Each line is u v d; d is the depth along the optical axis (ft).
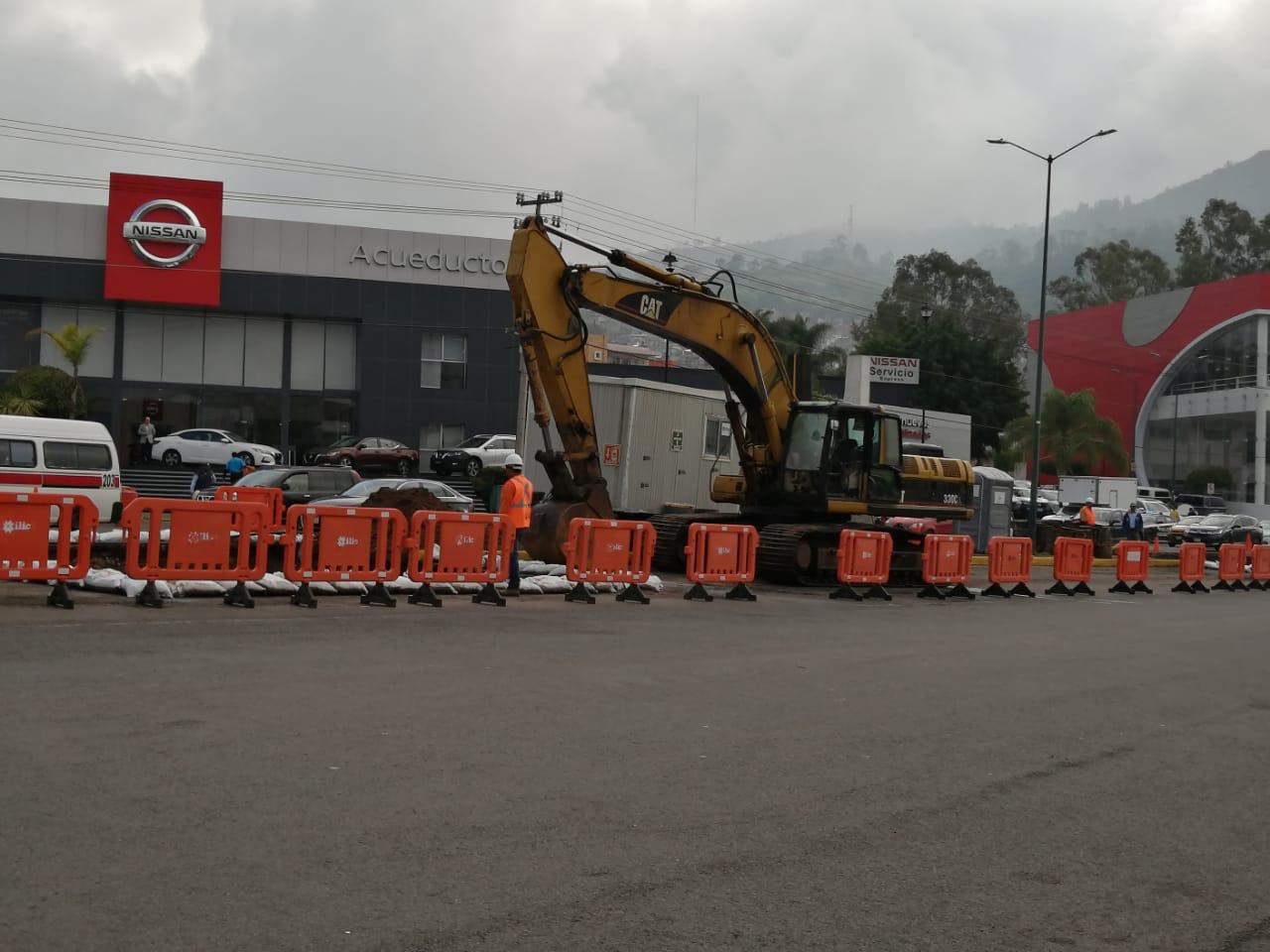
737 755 27.96
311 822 20.72
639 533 64.08
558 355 67.41
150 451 176.65
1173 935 18.11
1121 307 340.18
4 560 44.96
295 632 43.55
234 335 197.06
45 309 189.98
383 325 197.57
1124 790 27.04
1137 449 331.77
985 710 36.17
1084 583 93.45
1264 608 86.58
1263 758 31.53
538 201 155.02
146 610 47.26
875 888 19.34
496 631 47.32
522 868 19.12
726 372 81.71
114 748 25.00
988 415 295.28
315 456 183.42
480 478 143.84
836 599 73.72
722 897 18.42
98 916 16.17
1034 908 18.88
